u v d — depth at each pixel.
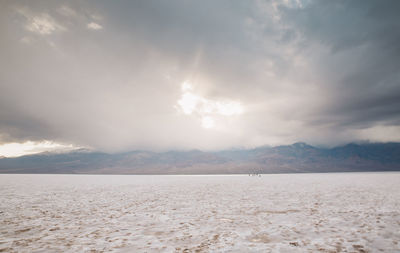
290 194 21.58
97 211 12.95
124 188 30.67
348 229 8.60
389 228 8.70
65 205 15.21
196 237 7.78
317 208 13.44
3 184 36.72
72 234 8.20
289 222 9.92
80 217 11.27
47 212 12.60
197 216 11.47
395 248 6.50
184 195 21.55
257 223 9.82
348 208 13.31
